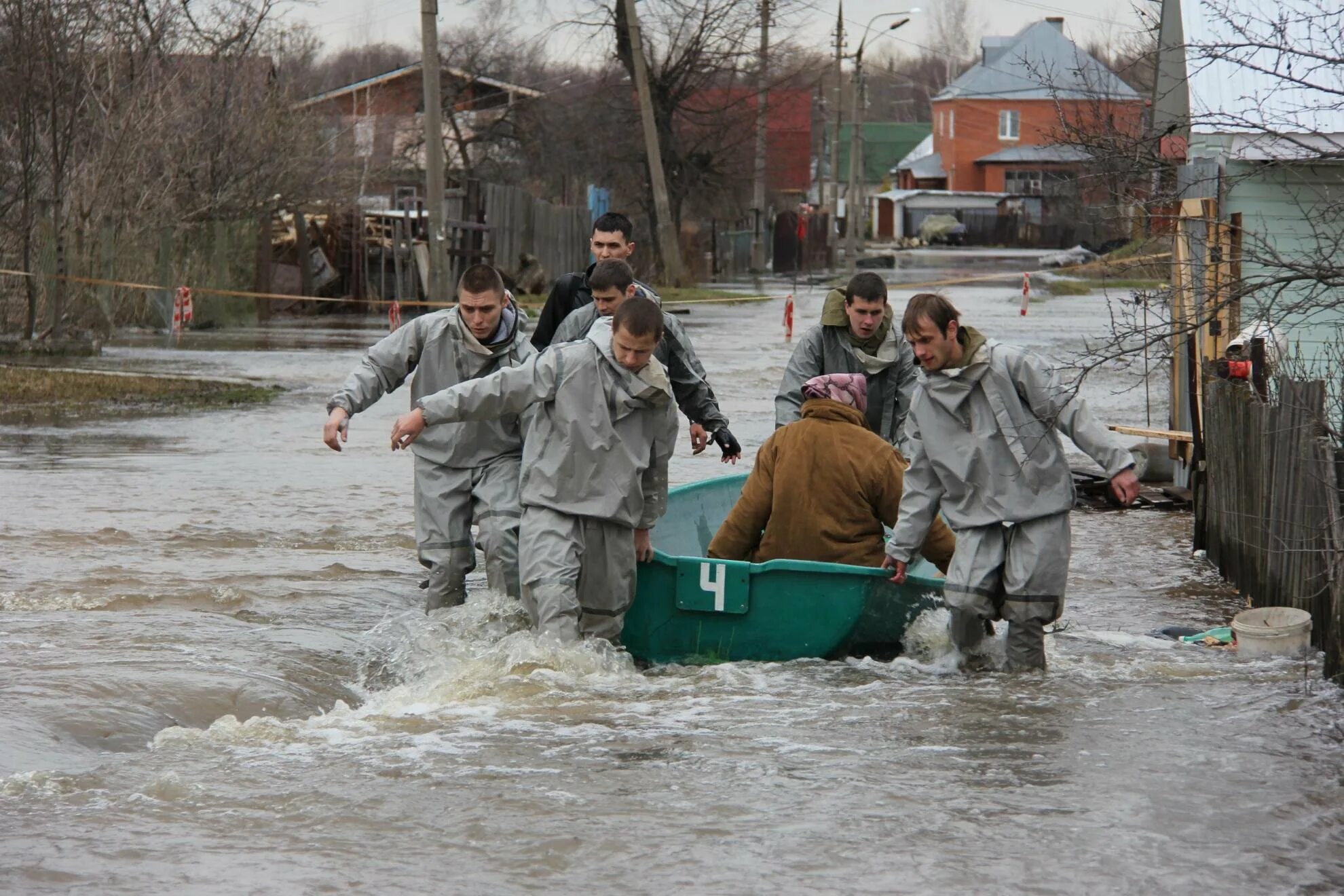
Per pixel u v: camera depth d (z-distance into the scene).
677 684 10.91
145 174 51.47
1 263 46.06
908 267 114.56
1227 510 15.53
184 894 6.81
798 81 119.00
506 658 11.11
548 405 11.27
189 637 11.82
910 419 11.46
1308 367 19.38
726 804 8.02
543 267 77.25
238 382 36.34
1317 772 8.65
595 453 11.16
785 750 9.07
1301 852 7.37
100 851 7.31
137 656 11.04
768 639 11.71
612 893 6.84
